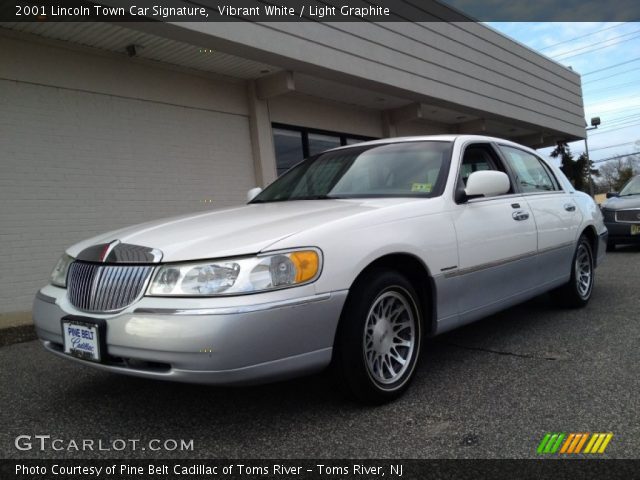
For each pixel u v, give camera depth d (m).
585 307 5.11
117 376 3.68
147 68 7.70
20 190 6.35
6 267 6.20
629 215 9.30
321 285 2.60
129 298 2.56
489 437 2.50
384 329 2.95
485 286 3.63
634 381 3.10
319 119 10.61
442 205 3.39
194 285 2.45
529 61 15.61
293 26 8.04
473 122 14.59
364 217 2.93
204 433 2.69
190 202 8.18
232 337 2.35
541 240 4.25
